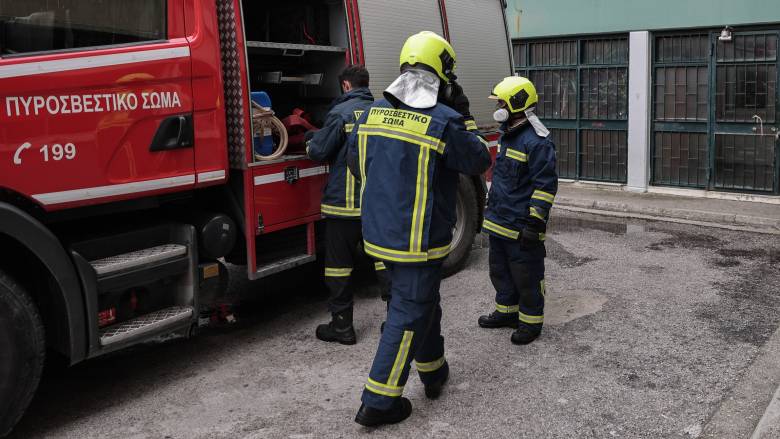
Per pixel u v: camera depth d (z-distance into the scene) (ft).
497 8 21.88
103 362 13.89
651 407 11.56
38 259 10.62
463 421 11.19
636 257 21.16
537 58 33.60
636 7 29.76
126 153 11.62
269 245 14.49
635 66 30.27
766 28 27.17
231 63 13.39
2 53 10.20
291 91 17.58
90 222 12.18
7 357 10.16
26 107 10.35
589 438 10.62
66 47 10.90
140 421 11.41
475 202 19.81
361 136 10.91
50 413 11.74
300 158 14.79
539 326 14.38
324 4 16.61
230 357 14.03
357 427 11.06
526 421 11.17
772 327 15.10
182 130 12.37
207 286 13.07
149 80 11.82
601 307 16.57
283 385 12.66
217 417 11.51
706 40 28.68
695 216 26.68
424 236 10.44
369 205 10.72
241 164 13.58
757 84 27.76
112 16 11.43
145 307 12.28
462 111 11.14
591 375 12.83
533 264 13.98
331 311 14.65
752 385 12.30
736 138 28.60
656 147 30.81
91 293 11.09
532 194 13.56
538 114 33.91
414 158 10.39
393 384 10.71
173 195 13.07
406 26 17.92
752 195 28.43
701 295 17.37
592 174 32.76
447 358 13.73
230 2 13.21
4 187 10.18
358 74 14.19
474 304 16.99
